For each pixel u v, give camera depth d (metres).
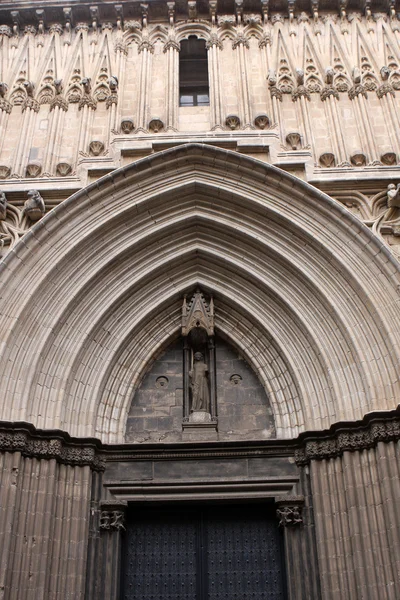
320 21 16.78
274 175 13.58
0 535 10.67
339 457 11.92
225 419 13.55
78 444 12.25
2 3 16.77
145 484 12.45
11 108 15.25
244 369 14.14
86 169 13.82
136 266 14.02
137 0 16.77
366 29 16.56
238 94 15.45
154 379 14.09
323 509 11.71
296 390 13.31
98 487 12.41
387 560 10.62
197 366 13.87
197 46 16.95
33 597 10.64
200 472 12.60
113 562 11.84
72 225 13.31
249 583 12.19
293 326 13.56
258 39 16.58
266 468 12.57
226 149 13.98
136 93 15.59
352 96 15.21
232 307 14.34
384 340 12.20
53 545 11.34
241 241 14.11
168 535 12.69
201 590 12.10
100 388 13.23
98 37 16.73
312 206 13.41
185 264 14.48
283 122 14.98
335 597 10.94
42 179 13.75
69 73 15.97
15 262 12.64
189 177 14.06
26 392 11.98
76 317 13.21
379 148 14.41
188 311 14.27
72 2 16.77
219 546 12.55
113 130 14.66
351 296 12.82
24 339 12.38
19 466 11.31
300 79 15.38
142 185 13.80
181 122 15.41
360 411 12.07
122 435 13.29
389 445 11.27
